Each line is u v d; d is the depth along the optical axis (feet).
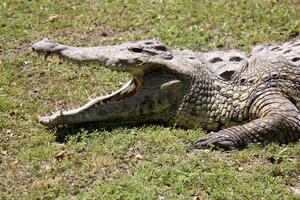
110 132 35.12
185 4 53.01
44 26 50.21
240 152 32.83
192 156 32.50
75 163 32.40
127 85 35.99
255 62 37.01
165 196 29.43
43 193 29.91
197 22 50.31
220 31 48.96
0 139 35.27
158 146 33.68
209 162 31.96
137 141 34.14
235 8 52.01
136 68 35.01
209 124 36.06
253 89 35.88
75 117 35.24
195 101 35.88
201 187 29.99
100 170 31.65
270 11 51.39
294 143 34.24
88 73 43.11
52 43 35.70
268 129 33.71
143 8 52.80
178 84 35.70
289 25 49.47
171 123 36.37
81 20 51.13
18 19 51.06
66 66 44.09
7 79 42.24
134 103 35.68
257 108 35.42
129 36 48.70
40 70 43.57
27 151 33.63
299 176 31.17
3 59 45.24
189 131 35.50
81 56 35.09
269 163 32.14
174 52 37.45
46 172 31.71
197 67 36.37
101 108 35.45
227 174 30.71
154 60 35.35
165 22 50.42
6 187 30.68
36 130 36.01
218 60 37.52
